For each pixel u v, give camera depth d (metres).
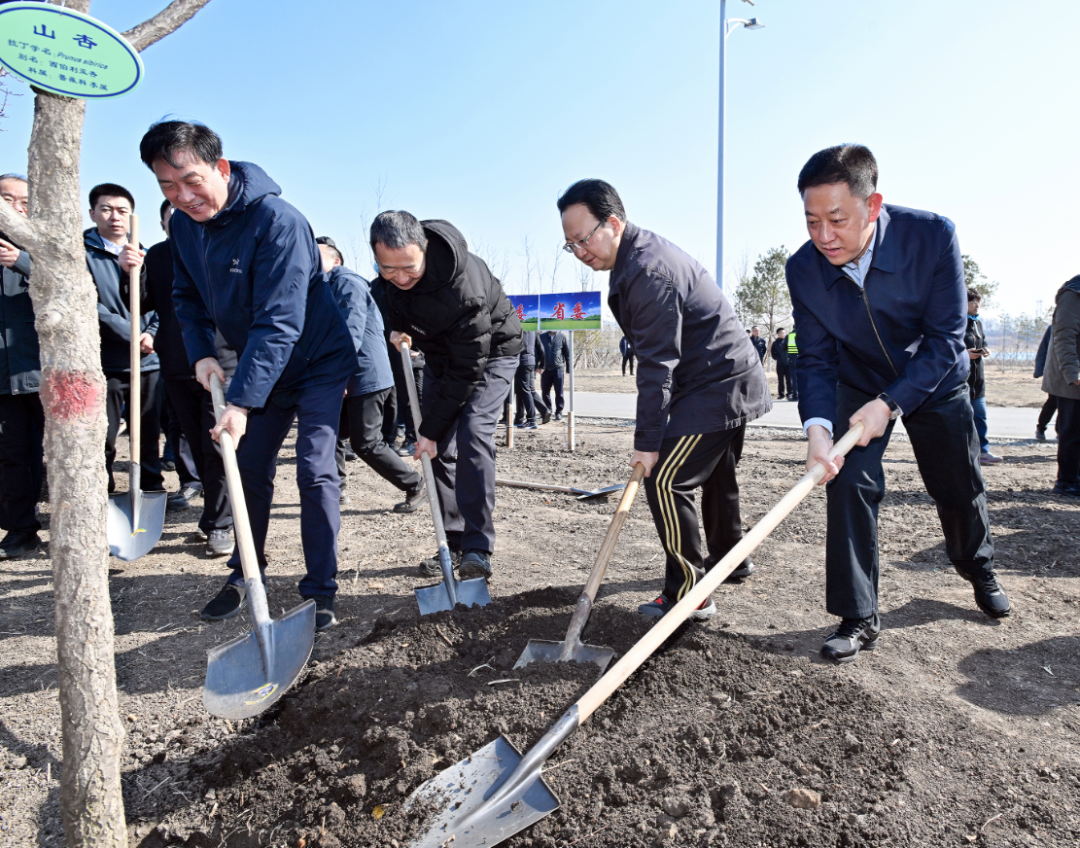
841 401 2.92
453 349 3.32
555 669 2.40
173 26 1.64
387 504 5.61
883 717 2.23
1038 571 3.65
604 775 1.98
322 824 1.88
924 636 2.90
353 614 3.32
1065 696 2.41
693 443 2.85
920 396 2.53
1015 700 2.39
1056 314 5.41
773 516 2.33
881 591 3.42
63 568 1.60
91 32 1.47
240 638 2.41
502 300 3.73
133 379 4.19
